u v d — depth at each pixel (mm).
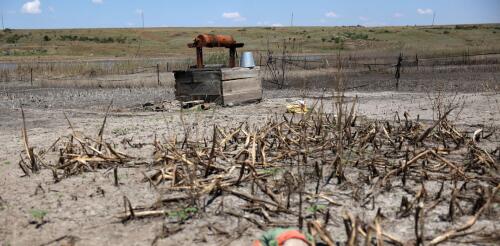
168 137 8969
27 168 6961
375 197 5430
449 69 29781
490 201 4859
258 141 7148
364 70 29734
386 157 7086
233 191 5477
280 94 18906
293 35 93688
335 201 5332
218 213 5035
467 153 7195
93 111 14281
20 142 9172
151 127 10438
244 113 12492
